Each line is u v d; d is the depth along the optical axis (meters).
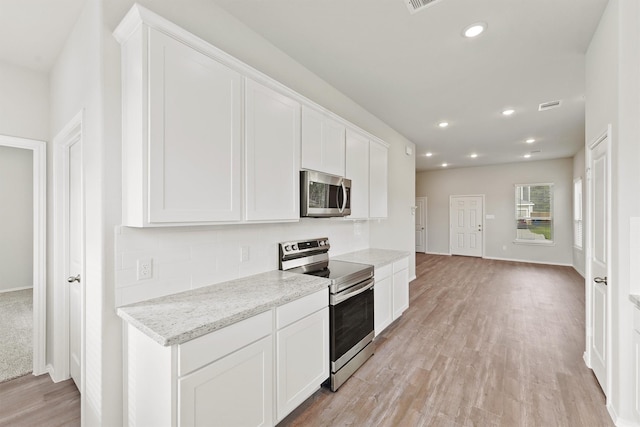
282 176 2.05
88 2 1.62
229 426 1.38
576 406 1.95
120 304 1.49
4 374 2.39
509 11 1.93
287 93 2.10
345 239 3.40
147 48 1.32
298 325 1.81
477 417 1.85
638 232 1.72
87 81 1.62
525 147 5.77
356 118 3.54
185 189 1.46
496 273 6.07
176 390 1.18
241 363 1.44
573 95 3.27
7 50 2.12
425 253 8.94
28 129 2.34
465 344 2.87
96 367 1.51
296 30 2.17
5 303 4.16
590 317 2.41
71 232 2.28
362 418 1.84
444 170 8.62
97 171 1.48
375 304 2.80
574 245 6.49
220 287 1.86
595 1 1.83
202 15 1.83
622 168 1.75
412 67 2.69
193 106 1.50
